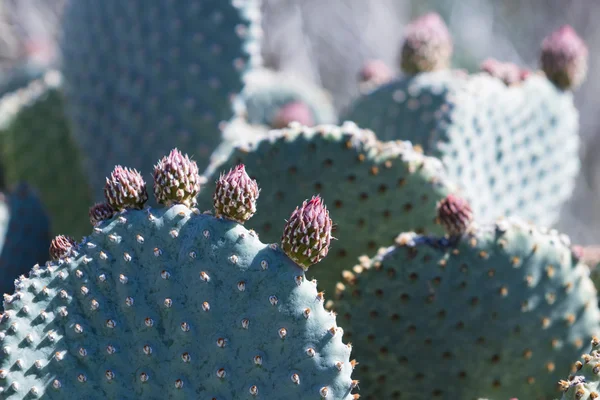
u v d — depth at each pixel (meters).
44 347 0.78
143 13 1.07
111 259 0.78
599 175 2.83
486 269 0.87
